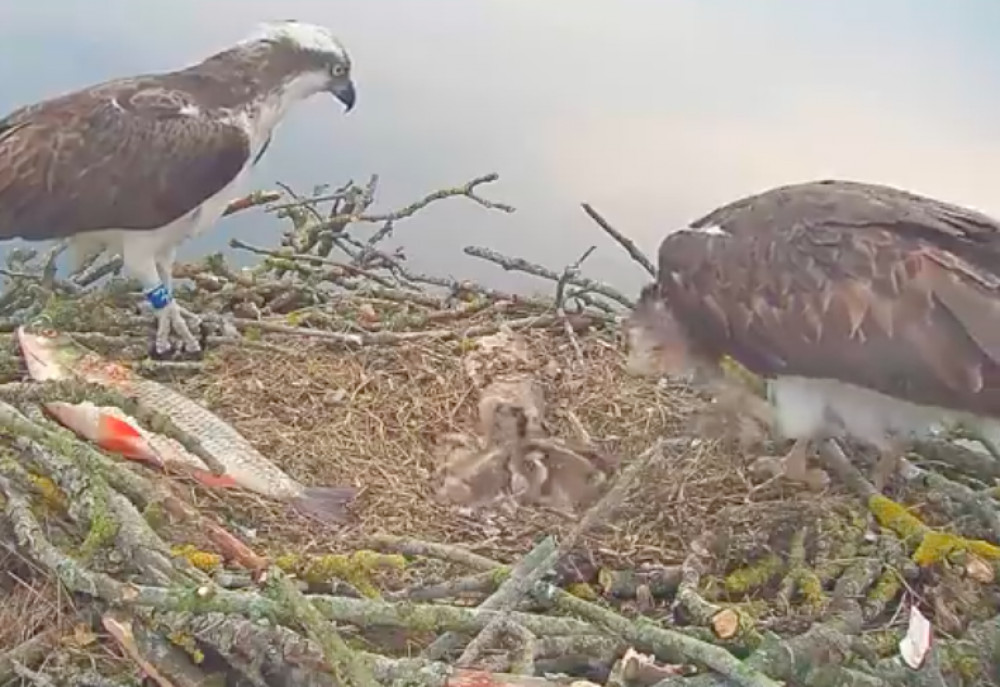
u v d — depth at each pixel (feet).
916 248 4.42
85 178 4.97
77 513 3.96
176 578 3.83
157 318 5.04
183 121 5.05
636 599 4.19
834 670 3.76
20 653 3.83
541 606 3.95
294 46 5.32
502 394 4.80
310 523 4.42
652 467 4.66
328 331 5.09
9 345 4.84
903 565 4.21
